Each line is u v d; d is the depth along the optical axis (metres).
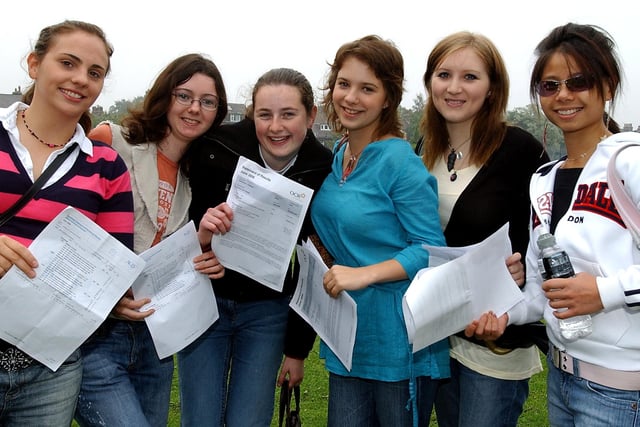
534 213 2.53
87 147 2.37
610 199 2.16
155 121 2.83
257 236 2.78
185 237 2.76
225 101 2.97
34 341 2.26
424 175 2.60
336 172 2.86
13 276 2.19
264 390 3.13
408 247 2.61
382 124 2.78
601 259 2.15
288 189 2.69
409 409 2.76
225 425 3.18
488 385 2.78
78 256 2.30
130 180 2.62
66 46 2.24
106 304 2.36
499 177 2.75
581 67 2.29
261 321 3.13
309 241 2.81
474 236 2.74
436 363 2.75
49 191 2.25
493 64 2.74
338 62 2.73
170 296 2.79
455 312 2.42
